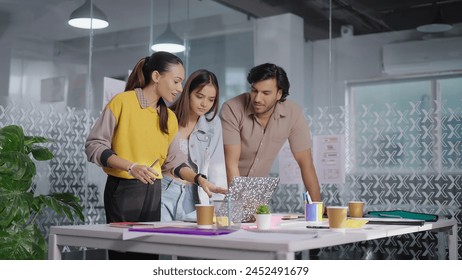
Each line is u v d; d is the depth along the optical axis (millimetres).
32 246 2990
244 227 2018
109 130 2404
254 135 3172
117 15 3824
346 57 4027
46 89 3395
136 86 2521
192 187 2842
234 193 2160
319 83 4113
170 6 4172
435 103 3748
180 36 4223
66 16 3529
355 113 3990
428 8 3791
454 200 3662
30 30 3312
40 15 3371
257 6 4320
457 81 3691
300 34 4188
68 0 3543
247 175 3316
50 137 3414
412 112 3807
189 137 2889
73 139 3555
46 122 3391
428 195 3742
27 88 3289
